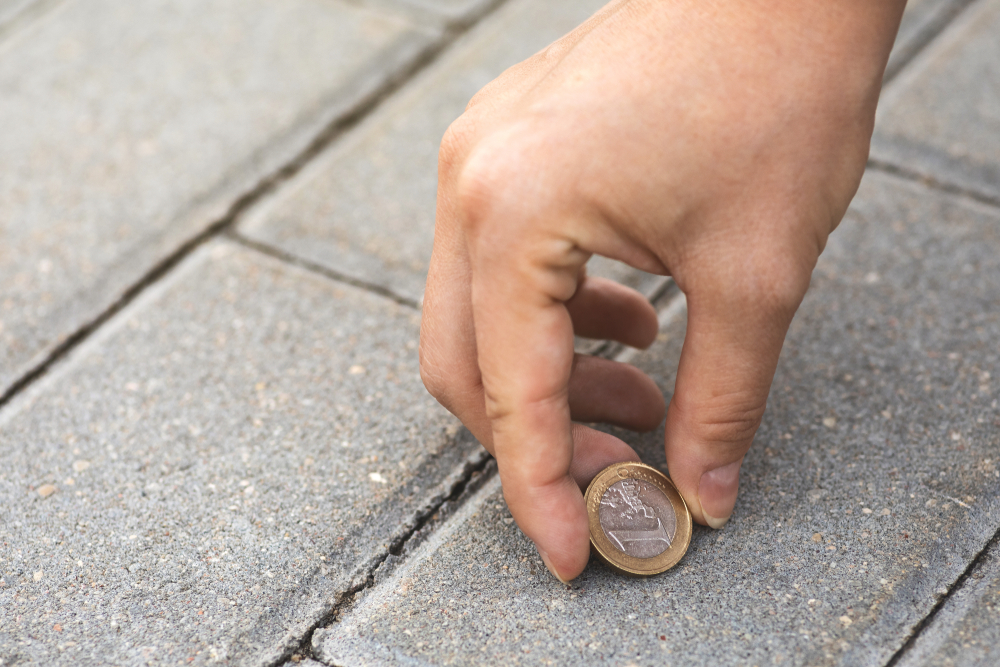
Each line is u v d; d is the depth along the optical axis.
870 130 0.53
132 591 0.56
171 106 0.71
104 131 0.70
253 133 0.69
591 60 0.52
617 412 0.57
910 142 0.67
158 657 0.54
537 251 0.52
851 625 0.54
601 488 0.55
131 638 0.55
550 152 0.52
